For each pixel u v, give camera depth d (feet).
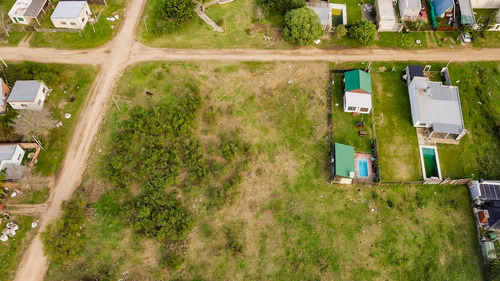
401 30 248.73
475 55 240.32
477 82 230.68
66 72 225.35
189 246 183.83
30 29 240.73
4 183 187.73
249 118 216.74
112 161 196.03
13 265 176.35
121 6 255.50
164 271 178.60
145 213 185.16
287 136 212.43
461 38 246.88
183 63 232.73
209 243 184.96
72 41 237.66
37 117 199.00
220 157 205.57
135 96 219.82
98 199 192.13
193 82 225.97
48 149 203.10
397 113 220.02
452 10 248.93
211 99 221.46
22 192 191.72
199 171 197.77
